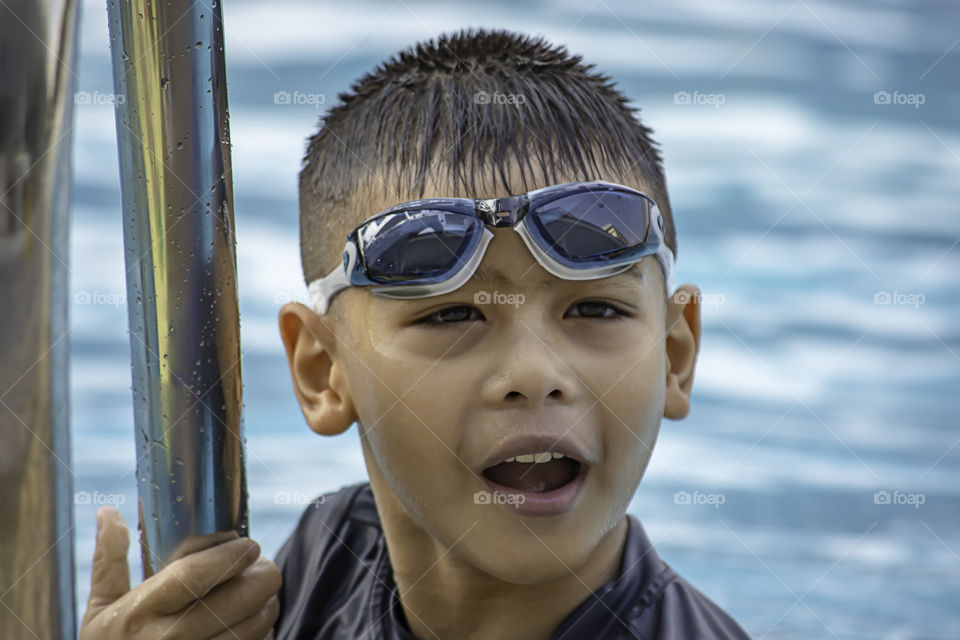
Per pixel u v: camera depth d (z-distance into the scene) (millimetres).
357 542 2686
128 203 1650
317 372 2240
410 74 2215
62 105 1283
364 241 1953
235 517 1859
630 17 11727
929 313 7965
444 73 2186
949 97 11352
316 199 2262
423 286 1886
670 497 5406
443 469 1906
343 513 2771
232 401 1782
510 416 1841
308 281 2318
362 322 2021
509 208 1848
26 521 1356
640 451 1966
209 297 1688
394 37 10945
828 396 6781
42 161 1270
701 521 5086
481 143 1989
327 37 10930
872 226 9227
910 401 6746
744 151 10227
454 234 1860
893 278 8438
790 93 11125
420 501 1954
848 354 7375
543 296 1876
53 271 1319
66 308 1365
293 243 8406
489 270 1864
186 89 1588
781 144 10398
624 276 1938
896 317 7918
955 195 9781
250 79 10508
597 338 1916
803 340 7551
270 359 7086
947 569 4469
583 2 11914
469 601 2131
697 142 10297
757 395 6797
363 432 2193
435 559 2145
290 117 10047
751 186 9758
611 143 2121
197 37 1578
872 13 12703
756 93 10992
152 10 1551
